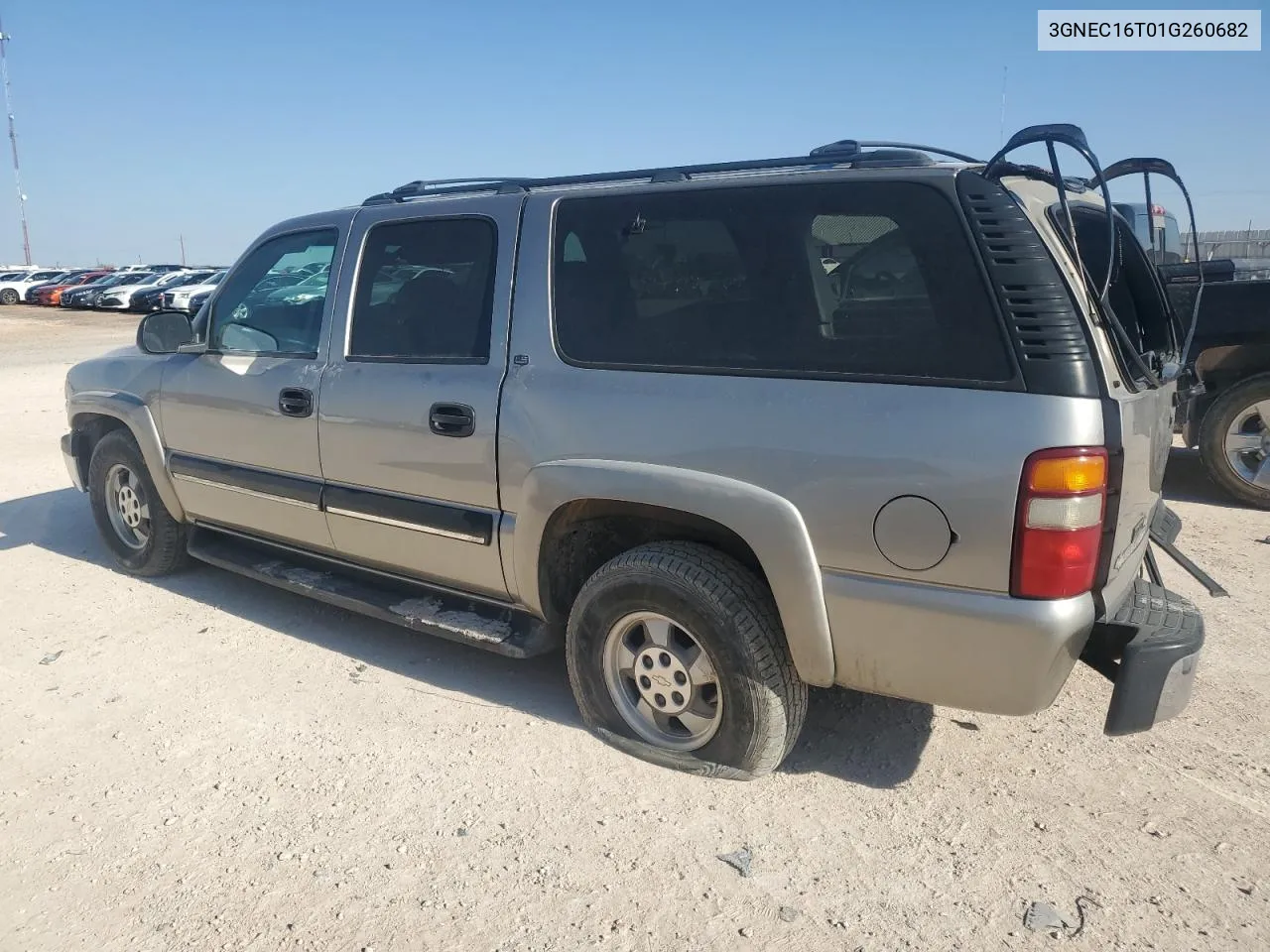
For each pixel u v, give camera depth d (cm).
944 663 280
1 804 323
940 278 274
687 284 321
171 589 529
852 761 346
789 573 294
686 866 288
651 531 351
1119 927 261
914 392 275
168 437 498
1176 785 328
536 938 260
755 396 299
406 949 257
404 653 443
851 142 326
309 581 447
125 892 280
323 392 413
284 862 292
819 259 296
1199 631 284
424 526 383
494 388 357
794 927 263
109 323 3136
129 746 360
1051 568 260
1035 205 280
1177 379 353
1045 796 323
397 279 398
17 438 995
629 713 350
